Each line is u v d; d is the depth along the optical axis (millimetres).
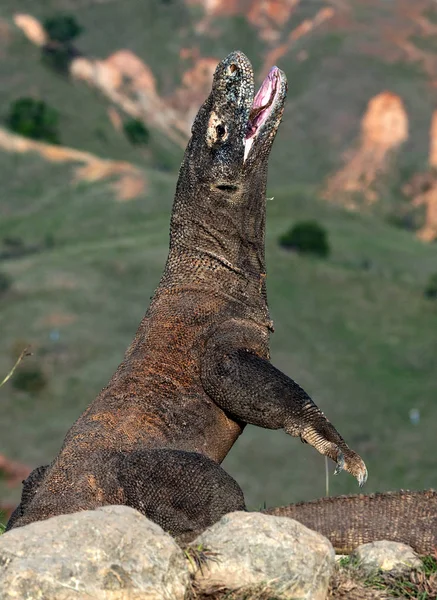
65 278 72500
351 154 126812
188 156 6965
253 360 6164
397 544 5590
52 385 58438
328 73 139000
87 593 4250
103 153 119812
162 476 5598
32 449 52562
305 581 4641
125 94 141250
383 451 54562
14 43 132000
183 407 6113
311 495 48625
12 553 4305
